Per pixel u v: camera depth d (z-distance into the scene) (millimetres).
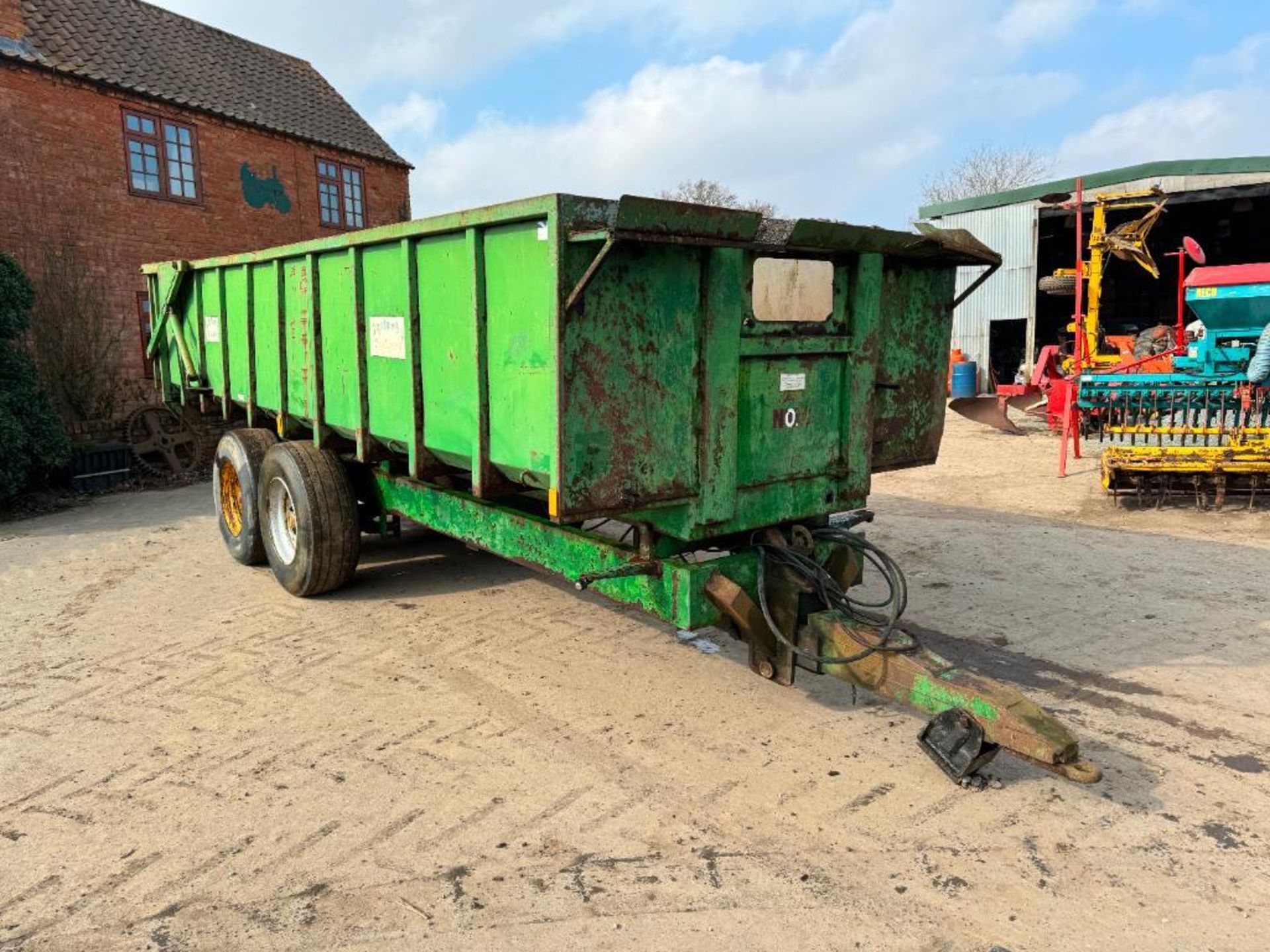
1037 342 21672
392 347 4559
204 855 3082
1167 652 4766
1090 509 8555
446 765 3689
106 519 9469
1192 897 2764
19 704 4391
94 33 13781
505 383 3607
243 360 6586
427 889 2875
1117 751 3695
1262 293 9750
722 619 3691
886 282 4238
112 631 5488
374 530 6270
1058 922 2660
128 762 3766
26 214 11758
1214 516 8086
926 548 7086
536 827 3221
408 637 5254
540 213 3068
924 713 4102
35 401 10391
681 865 2973
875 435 4348
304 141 15844
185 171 13914
